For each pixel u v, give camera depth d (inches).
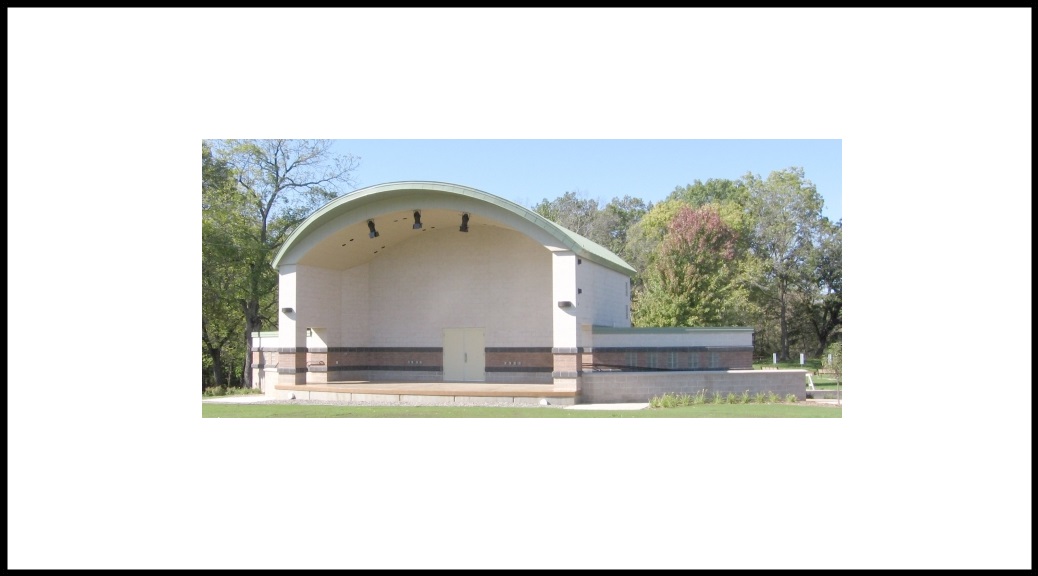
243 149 1497.3
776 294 2309.3
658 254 1849.2
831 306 2320.4
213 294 1518.2
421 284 1224.8
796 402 1028.5
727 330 1163.9
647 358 1122.0
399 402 993.5
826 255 2315.5
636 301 1973.4
